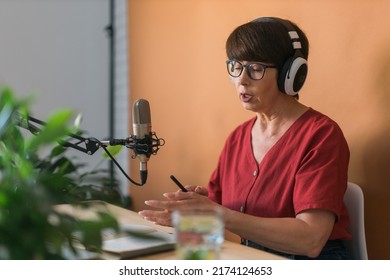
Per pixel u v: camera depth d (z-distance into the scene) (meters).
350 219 1.70
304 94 2.11
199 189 1.92
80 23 3.59
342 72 1.94
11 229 0.76
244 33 1.68
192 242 0.93
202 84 2.71
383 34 1.78
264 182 1.70
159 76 3.08
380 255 1.80
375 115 1.81
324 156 1.59
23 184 0.83
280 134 1.74
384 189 1.78
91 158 3.46
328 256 1.61
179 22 2.87
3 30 3.38
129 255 1.21
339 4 1.94
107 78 3.68
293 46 1.67
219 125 2.60
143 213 1.51
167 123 3.03
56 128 0.82
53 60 3.53
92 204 0.89
